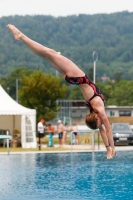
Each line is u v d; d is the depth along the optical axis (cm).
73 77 1455
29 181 2436
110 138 1480
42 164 3200
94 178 2528
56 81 6228
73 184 2330
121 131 5103
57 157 3684
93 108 1462
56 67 1484
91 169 2914
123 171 2811
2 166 3095
